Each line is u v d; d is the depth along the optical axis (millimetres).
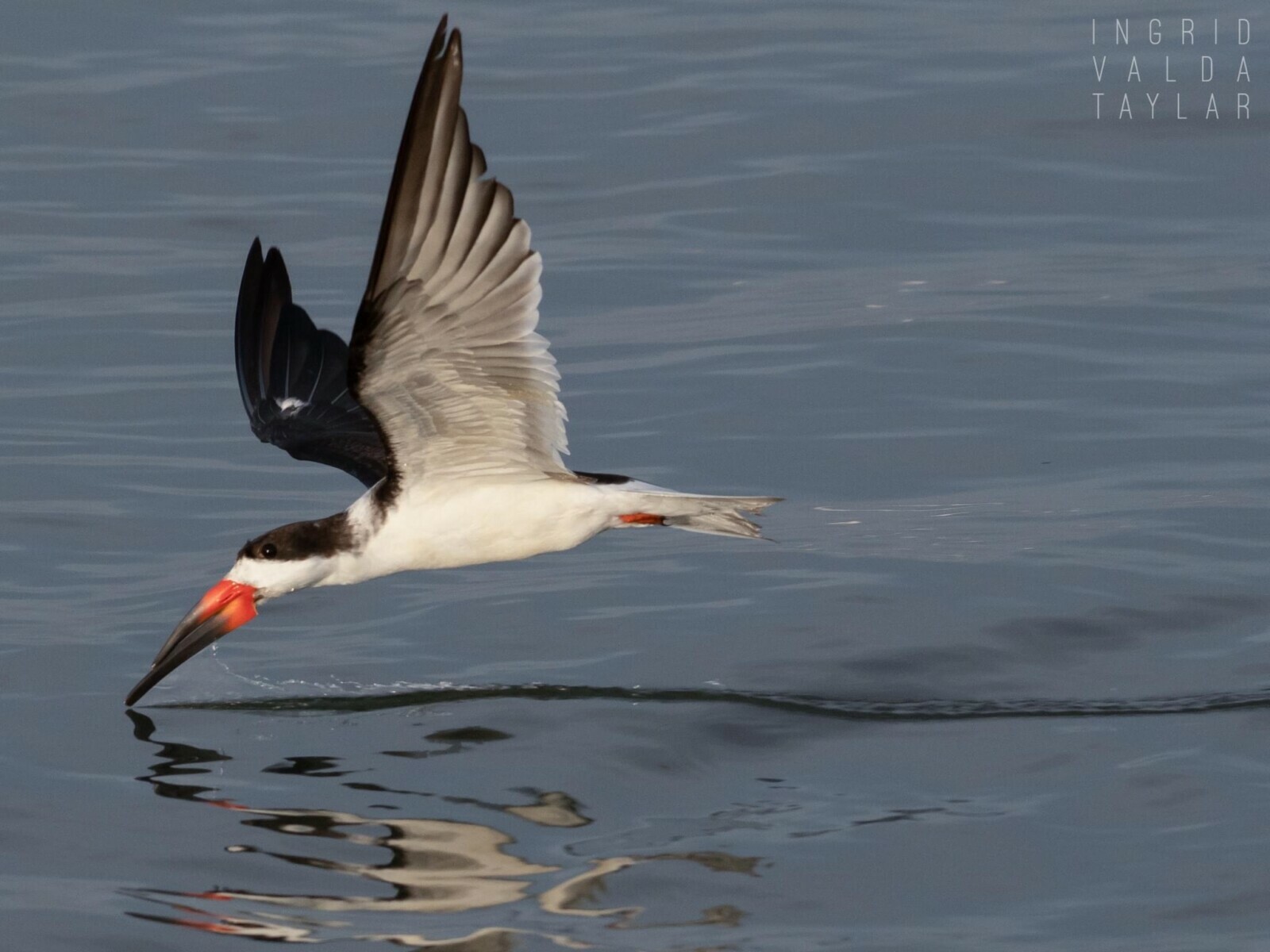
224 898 9023
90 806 10031
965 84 24250
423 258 8898
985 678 11719
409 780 10320
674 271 19359
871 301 18453
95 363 17562
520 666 12023
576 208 21031
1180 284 18625
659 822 9781
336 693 11617
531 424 10008
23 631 12539
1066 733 10828
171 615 12828
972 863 9297
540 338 9445
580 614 12828
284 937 8648
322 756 10680
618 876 9172
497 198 8898
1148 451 15281
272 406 12602
